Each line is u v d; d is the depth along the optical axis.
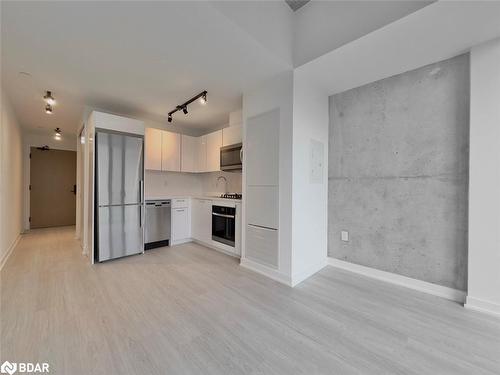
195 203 4.13
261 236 2.73
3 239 3.04
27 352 1.39
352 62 2.23
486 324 1.72
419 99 2.33
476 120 1.93
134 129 3.41
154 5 1.53
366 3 1.81
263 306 1.98
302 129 2.55
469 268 1.97
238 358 1.37
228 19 1.69
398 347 1.48
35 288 2.25
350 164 2.84
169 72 2.46
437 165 2.23
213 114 3.93
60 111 3.73
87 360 1.33
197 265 2.98
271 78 2.58
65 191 5.95
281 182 2.53
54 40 1.91
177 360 1.35
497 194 1.85
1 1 1.47
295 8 2.32
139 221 3.42
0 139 2.81
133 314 1.82
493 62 1.86
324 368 1.30
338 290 2.30
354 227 2.80
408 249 2.39
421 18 1.62
